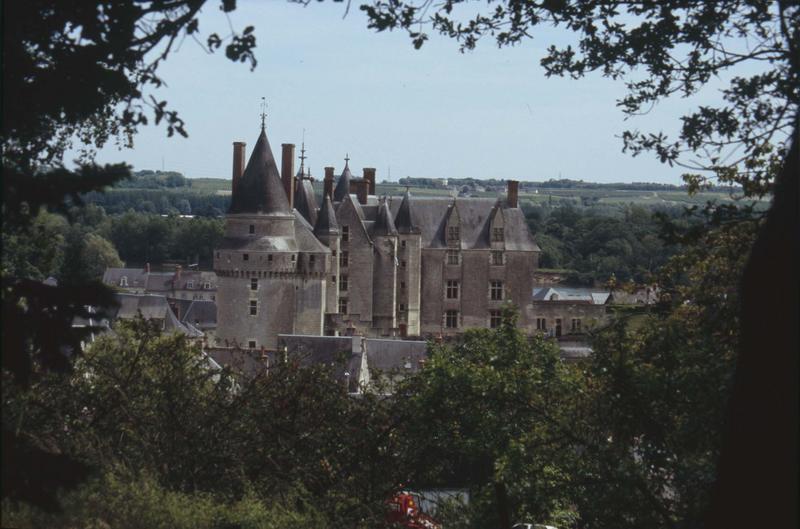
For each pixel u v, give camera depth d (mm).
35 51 21281
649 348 35000
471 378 43406
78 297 18172
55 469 17703
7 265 29078
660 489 34438
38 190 17672
